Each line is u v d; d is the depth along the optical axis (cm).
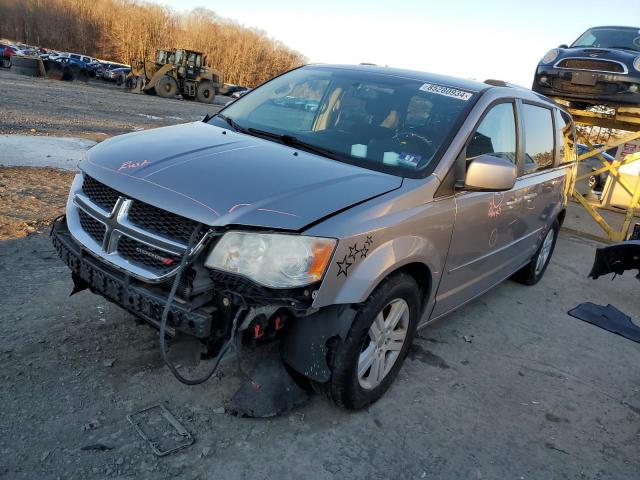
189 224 250
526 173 453
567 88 879
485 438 305
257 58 8962
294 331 265
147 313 253
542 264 597
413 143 337
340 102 382
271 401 282
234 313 247
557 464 294
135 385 295
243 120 386
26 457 236
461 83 397
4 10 8125
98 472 235
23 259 437
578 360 425
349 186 283
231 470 248
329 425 291
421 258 305
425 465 275
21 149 838
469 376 371
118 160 296
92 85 3147
